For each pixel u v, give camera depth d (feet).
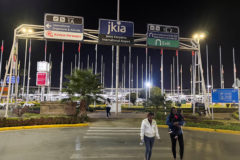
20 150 24.04
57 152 23.22
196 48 68.03
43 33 58.08
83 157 21.26
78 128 43.32
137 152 23.48
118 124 49.80
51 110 63.31
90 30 60.49
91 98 56.29
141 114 76.13
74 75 57.06
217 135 36.78
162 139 32.35
